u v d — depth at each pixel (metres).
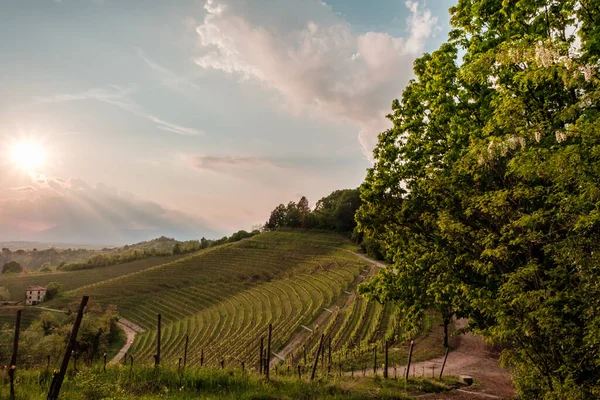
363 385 16.25
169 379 12.99
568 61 9.63
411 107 20.47
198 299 115.31
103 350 70.06
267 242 165.38
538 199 11.96
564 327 9.59
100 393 10.61
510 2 14.56
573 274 10.05
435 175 16.61
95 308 108.25
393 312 56.44
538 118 12.14
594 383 9.45
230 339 71.31
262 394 12.54
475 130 15.16
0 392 9.75
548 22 13.20
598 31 10.91
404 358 31.58
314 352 46.84
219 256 157.62
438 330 40.88
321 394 13.58
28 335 59.22
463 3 16.91
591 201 8.99
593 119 9.84
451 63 17.20
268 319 78.00
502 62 11.20
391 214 20.20
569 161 8.94
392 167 20.75
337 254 132.00
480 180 14.60
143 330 96.75
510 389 20.41
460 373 26.03
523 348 10.55
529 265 10.68
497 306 11.09
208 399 11.46
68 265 192.50
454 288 15.73
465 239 15.32
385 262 108.44
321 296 83.81
